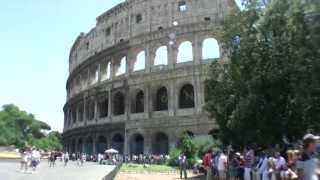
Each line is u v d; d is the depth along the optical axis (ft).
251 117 156.15
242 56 159.84
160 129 318.45
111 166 296.10
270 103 149.89
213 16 320.09
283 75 145.18
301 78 127.85
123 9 379.14
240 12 167.63
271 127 152.66
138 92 346.54
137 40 346.54
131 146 337.11
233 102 170.19
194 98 305.53
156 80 327.06
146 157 308.60
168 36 326.44
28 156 224.33
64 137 473.67
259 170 104.42
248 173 121.60
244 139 170.71
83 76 430.20
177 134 307.78
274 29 151.02
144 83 334.44
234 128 166.40
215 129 274.98
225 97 178.60
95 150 377.50
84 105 409.90
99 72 390.01
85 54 441.27
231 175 137.18
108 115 365.40
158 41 333.21
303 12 119.34
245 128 161.99
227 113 177.47
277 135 153.99
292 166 91.61
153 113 326.44
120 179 177.27
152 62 335.67
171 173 219.20
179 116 309.01
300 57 119.65
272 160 98.84
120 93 360.48
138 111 347.56
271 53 149.69
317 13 91.25
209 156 147.13
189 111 306.14
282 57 147.54
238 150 183.32
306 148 48.65
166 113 318.65
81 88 431.84
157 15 347.56
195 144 244.22
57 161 400.47
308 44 108.88
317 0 91.30
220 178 129.18
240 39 165.07
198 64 306.35
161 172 223.92
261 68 150.51
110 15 394.11
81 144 418.31
